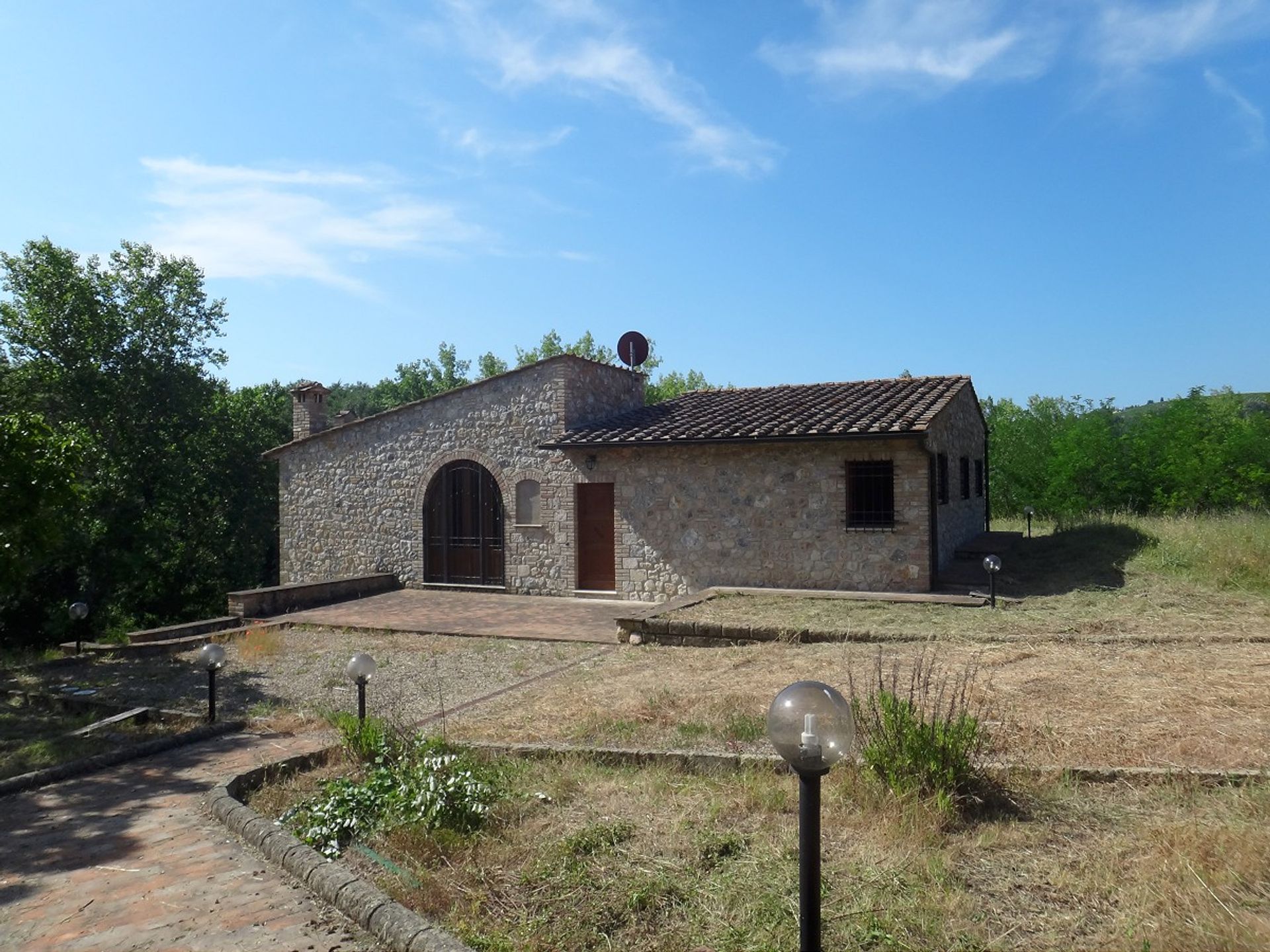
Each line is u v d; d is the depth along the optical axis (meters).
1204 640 9.12
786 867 4.40
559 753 6.53
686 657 10.38
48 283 23.14
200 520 26.47
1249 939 3.46
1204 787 5.19
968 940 3.65
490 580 18.22
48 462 10.07
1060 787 5.25
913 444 13.89
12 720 9.27
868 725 5.71
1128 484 26.19
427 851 4.86
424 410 18.95
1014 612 11.65
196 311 25.91
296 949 3.86
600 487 17.06
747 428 14.98
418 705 8.89
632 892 4.22
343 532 19.89
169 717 8.62
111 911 4.31
